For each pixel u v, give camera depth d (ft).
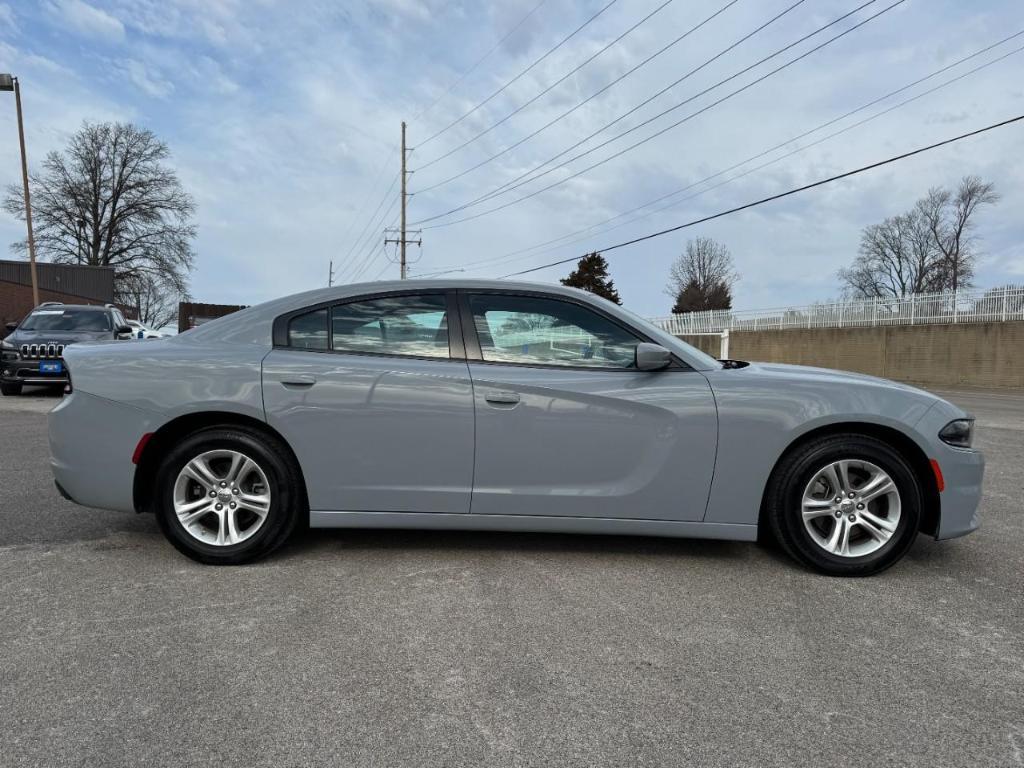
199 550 10.75
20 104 74.95
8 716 6.54
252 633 8.46
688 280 223.92
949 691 7.32
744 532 10.80
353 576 10.50
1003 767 6.00
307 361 10.90
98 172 161.38
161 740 6.20
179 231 172.24
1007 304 67.31
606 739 6.34
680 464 10.66
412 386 10.73
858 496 10.75
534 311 11.29
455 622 8.88
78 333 38.09
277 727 6.45
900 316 77.66
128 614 8.98
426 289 11.44
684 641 8.43
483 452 10.73
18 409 31.76
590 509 10.80
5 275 128.67
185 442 10.71
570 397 10.69
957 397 52.24
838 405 10.61
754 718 6.74
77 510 13.99
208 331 11.37
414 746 6.19
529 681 7.40
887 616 9.29
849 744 6.32
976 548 12.39
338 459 10.75
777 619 9.13
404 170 136.67
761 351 95.40
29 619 8.77
